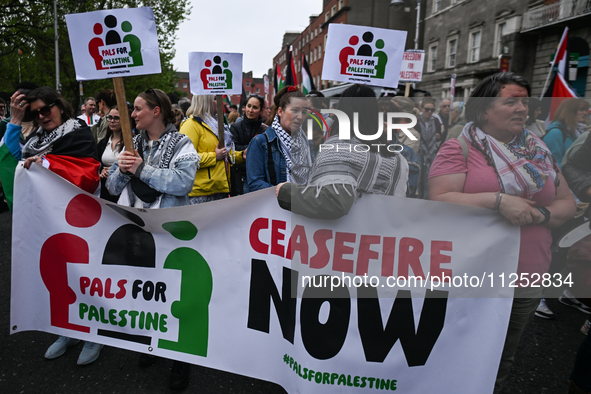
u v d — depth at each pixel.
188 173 2.18
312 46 40.56
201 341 2.00
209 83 3.01
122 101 2.07
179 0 23.56
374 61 2.27
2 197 5.94
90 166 2.38
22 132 2.78
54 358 2.49
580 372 1.87
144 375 2.35
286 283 1.79
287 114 2.37
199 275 1.98
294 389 1.72
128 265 2.10
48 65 23.81
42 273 2.23
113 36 2.00
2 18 20.61
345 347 1.65
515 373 2.50
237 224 1.89
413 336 1.64
